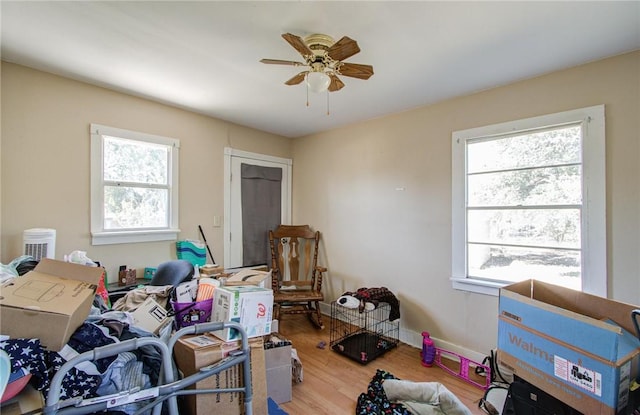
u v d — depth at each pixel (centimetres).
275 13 149
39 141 212
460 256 254
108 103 244
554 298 154
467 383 217
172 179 285
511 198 232
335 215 358
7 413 92
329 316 359
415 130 286
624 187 184
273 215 385
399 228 296
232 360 127
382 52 185
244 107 287
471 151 252
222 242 330
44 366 104
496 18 151
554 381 122
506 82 228
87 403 87
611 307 133
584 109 197
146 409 98
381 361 251
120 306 182
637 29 159
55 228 219
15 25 160
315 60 170
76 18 154
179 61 199
